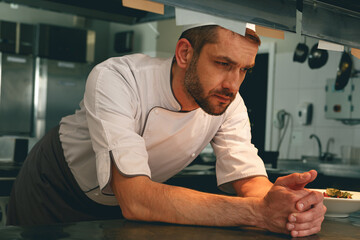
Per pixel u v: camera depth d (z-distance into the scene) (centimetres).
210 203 107
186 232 98
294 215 100
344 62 356
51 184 151
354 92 461
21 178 160
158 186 110
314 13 126
